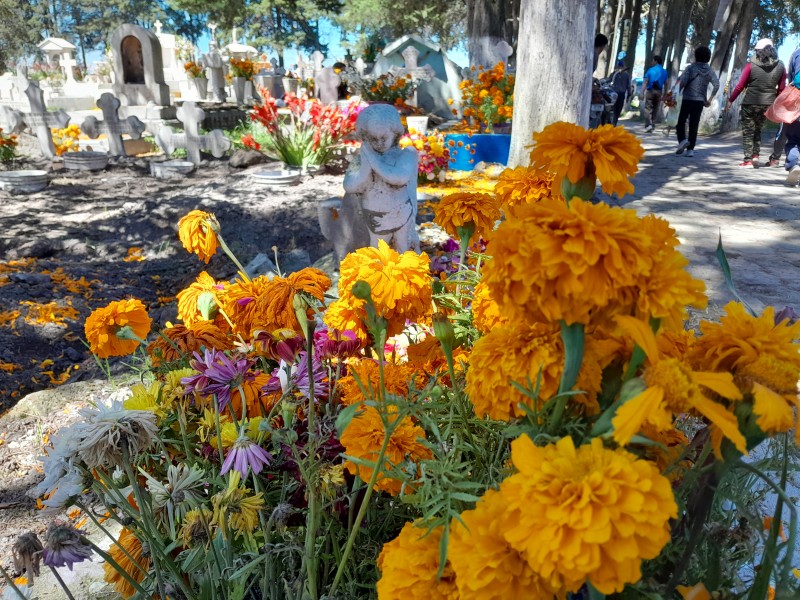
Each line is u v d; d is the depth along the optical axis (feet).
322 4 128.26
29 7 157.99
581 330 2.47
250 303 5.00
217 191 25.77
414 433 3.44
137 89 44.24
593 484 2.10
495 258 2.38
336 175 29.12
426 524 2.86
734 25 51.52
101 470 3.69
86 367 13.28
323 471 3.42
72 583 6.26
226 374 3.85
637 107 93.76
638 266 2.20
